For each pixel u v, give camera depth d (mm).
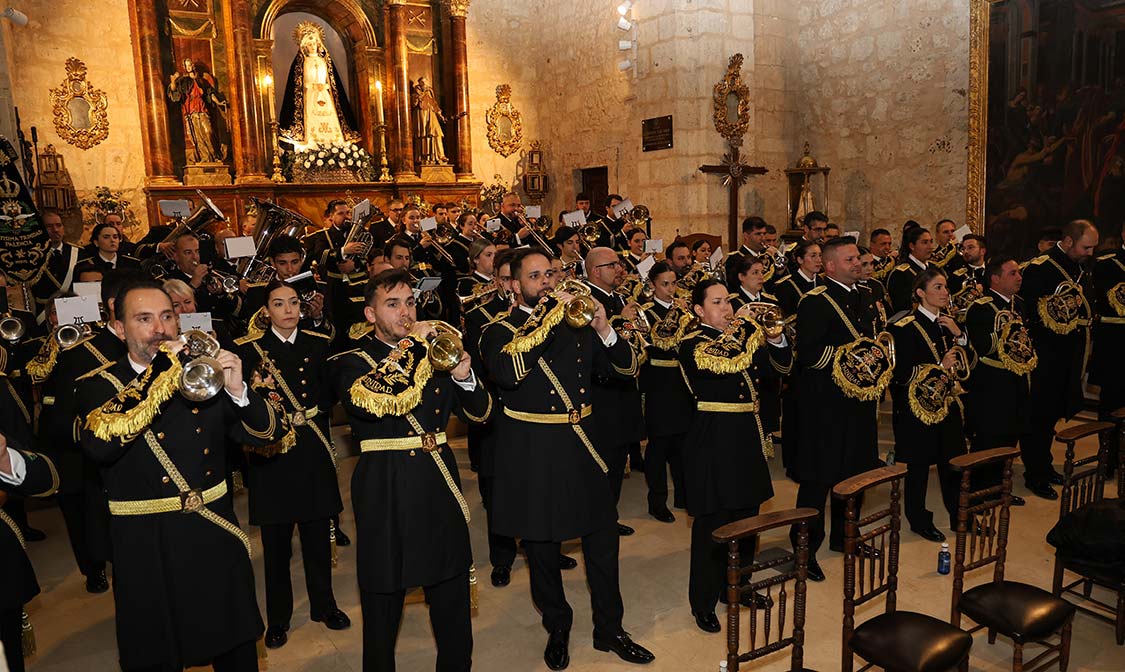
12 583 3000
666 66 11734
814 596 4168
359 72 13961
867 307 4523
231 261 6480
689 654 3639
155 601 2641
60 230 6977
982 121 9406
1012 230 9242
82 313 3830
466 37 14242
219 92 12570
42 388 4551
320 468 3771
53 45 11352
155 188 11945
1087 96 8414
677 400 5059
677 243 6469
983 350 4984
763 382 6035
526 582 4473
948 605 4023
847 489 3043
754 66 11688
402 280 3057
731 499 3656
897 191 10617
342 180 13242
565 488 3406
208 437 2736
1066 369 5520
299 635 3900
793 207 11250
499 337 3430
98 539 4055
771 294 6504
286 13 13633
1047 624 2986
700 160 11492
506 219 9406
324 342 3928
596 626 3646
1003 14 9086
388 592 2961
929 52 10047
